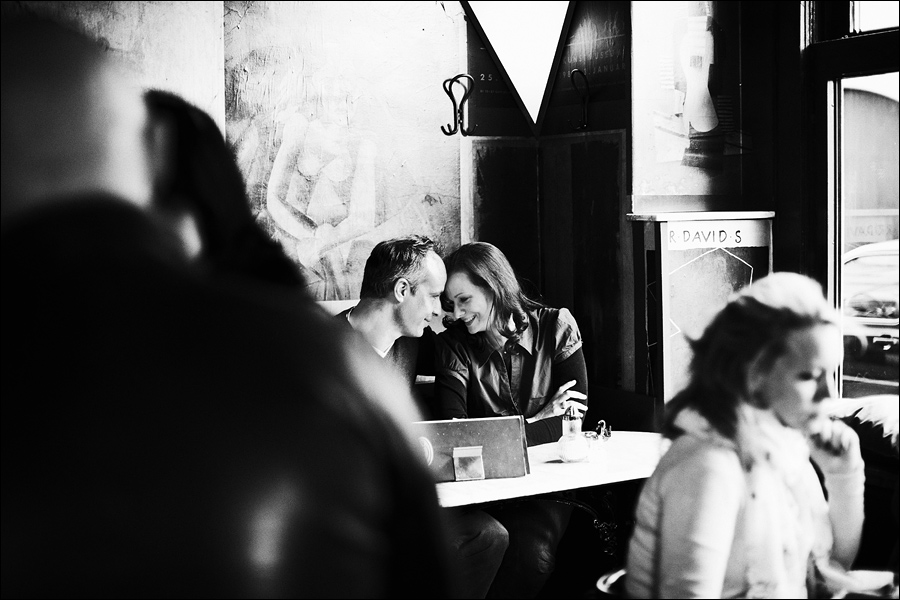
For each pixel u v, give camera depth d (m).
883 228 3.41
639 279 3.77
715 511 1.54
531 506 3.26
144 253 0.62
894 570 2.56
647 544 1.62
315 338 0.62
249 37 3.70
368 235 3.99
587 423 4.10
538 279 4.36
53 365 0.58
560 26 3.25
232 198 0.75
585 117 3.98
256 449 0.58
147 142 0.70
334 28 3.86
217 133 0.76
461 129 4.14
